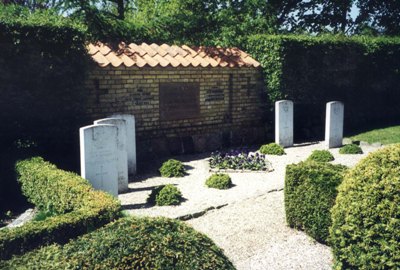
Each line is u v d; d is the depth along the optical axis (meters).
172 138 12.91
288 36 14.97
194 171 10.76
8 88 9.23
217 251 3.87
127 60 11.70
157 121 12.55
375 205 4.21
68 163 10.09
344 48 16.41
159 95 12.49
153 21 16.17
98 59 11.27
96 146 7.55
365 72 17.23
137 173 10.67
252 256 5.66
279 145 13.08
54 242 4.45
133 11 20.73
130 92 11.88
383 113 18.20
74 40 9.96
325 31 25.12
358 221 4.32
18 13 10.54
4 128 9.25
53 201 6.20
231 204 7.76
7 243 4.17
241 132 14.58
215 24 17.69
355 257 4.40
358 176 4.52
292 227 6.58
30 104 9.53
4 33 9.06
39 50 9.52
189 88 13.19
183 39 16.84
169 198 7.78
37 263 3.68
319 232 5.96
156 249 3.56
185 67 12.68
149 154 12.25
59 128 10.01
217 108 14.02
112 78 11.48
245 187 9.03
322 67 15.91
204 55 13.92
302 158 12.06
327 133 13.34
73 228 4.59
